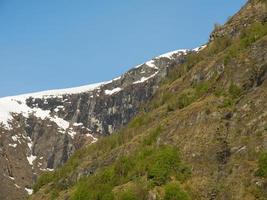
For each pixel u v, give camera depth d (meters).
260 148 189.12
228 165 192.38
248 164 185.50
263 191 172.62
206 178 193.25
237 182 181.75
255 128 198.75
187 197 187.62
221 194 182.25
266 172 175.88
